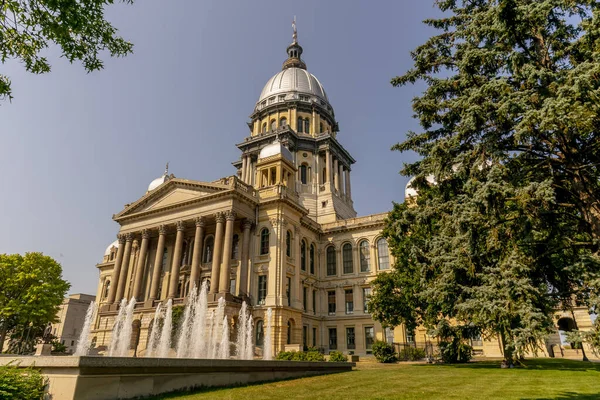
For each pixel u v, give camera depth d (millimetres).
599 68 10375
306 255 53844
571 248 12102
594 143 11867
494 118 12969
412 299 32094
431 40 17312
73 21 10406
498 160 12539
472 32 14094
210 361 15484
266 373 18375
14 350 58656
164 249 51375
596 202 12203
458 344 13805
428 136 16375
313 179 69500
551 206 12312
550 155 13062
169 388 13633
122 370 12195
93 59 11719
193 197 47219
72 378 11008
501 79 12547
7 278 54438
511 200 11883
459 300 12297
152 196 51469
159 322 42344
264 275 45406
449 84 15281
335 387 15734
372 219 55875
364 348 50406
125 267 50219
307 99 78250
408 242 26234
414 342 46562
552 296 11797
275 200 47219
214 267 42844
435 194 15273
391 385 16219
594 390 13711
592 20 11914
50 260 57594
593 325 10703
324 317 54188
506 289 10633
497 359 36000
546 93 11578
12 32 10727
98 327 51344
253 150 72312
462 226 12477
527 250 11852
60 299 57312
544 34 13438
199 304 40438
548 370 21406
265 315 42469
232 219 44469
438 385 16016
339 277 55312
